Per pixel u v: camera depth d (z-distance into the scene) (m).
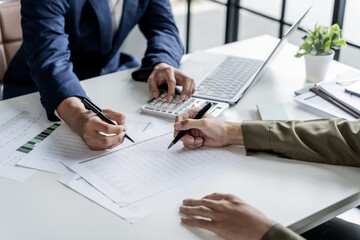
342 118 1.15
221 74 1.51
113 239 0.85
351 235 1.18
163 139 1.17
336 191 0.98
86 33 1.69
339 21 2.07
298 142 1.09
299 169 1.06
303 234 1.18
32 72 1.39
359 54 3.38
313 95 1.37
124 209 0.93
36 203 0.95
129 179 1.01
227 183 1.01
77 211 0.92
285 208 0.93
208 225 0.87
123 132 1.14
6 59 2.00
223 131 1.13
